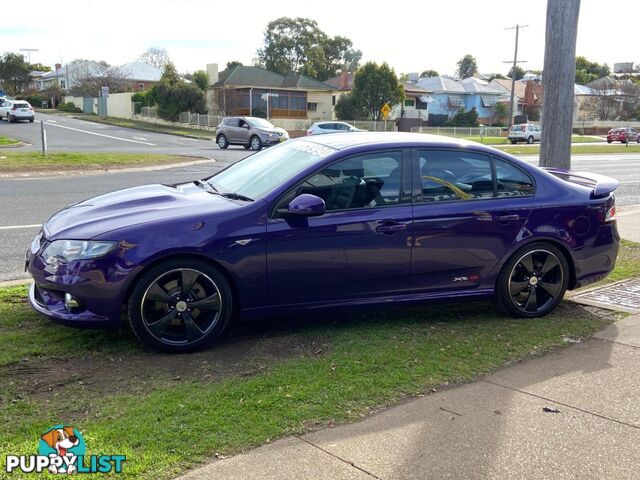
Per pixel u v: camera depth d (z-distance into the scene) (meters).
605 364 4.25
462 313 5.36
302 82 56.69
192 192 5.07
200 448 3.07
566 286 5.34
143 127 48.09
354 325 4.99
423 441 3.20
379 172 4.76
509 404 3.63
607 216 5.40
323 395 3.67
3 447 3.06
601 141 54.84
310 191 4.57
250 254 4.37
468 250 4.95
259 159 5.45
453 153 4.98
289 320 5.11
